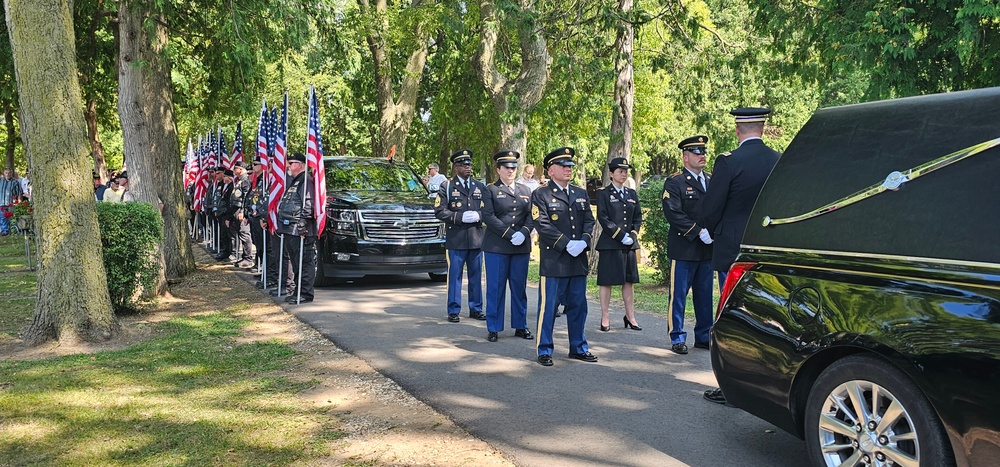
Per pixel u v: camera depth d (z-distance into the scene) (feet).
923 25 38.81
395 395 19.29
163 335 27.12
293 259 35.24
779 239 13.34
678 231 23.89
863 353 11.64
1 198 78.54
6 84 58.13
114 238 30.53
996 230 10.25
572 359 23.20
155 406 18.39
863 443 11.51
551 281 22.40
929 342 10.45
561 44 46.75
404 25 67.26
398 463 14.58
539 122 64.34
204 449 15.40
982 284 10.11
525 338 26.71
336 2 61.77
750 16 49.19
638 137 104.78
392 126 76.89
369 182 43.21
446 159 104.83
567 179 22.84
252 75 43.55
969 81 39.81
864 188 12.13
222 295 37.29
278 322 29.86
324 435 16.24
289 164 36.22
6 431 16.58
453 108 81.76
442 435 16.20
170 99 44.86
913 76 39.14
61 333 25.14
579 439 15.80
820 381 12.20
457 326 29.01
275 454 15.11
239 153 53.21
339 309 32.73
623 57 43.01
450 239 30.32
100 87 67.31
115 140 124.67
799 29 44.24
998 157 10.66
